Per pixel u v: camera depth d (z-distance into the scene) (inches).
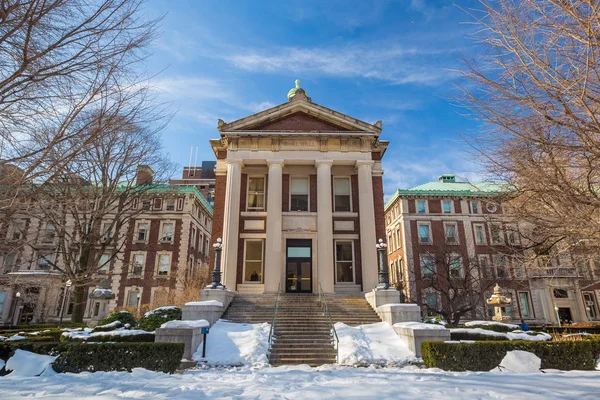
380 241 829.8
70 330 768.3
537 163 328.5
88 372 403.5
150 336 597.0
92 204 916.6
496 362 466.3
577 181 339.9
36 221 1285.7
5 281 888.3
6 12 253.3
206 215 1999.3
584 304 1594.5
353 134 1062.4
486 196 466.9
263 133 1058.7
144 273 1587.1
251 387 301.9
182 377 379.6
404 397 257.0
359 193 1039.6
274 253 971.9
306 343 606.9
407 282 1689.2
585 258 388.5
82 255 940.0
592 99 276.2
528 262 451.5
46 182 316.2
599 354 476.1
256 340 586.9
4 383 315.9
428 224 1766.7
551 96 293.0
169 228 1669.5
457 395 263.6
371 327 676.1
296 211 1066.1
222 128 1074.7
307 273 1028.5
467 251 1657.2
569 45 284.2
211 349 570.3
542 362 468.8
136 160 913.5
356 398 254.1
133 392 270.2
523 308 1606.8
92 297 1103.0
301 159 1058.7
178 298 1144.8
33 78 275.7
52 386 297.6
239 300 852.0
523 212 384.5
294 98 1105.4
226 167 1098.1
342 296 909.2
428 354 487.2
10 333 833.5
